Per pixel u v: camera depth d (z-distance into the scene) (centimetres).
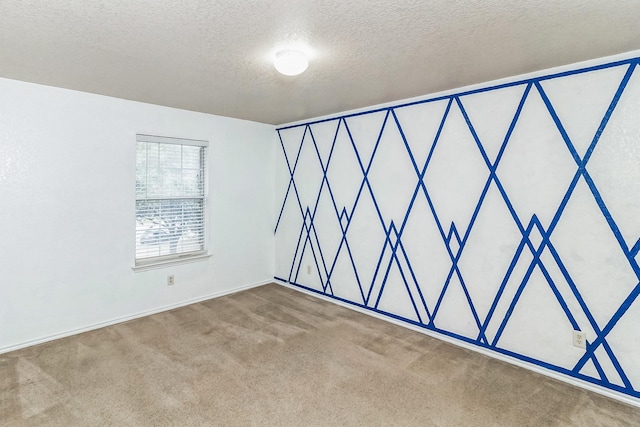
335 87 293
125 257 349
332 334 320
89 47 209
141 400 217
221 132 423
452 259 304
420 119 322
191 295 404
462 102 293
